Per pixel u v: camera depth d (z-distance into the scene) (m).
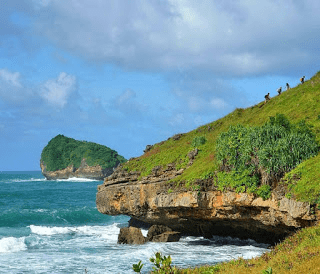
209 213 34.94
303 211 25.45
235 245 35.66
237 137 32.84
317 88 43.75
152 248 35.38
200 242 38.00
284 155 28.97
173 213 38.50
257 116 47.50
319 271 15.25
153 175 42.38
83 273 27.09
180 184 37.12
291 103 44.31
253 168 30.69
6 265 29.88
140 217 44.06
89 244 39.56
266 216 29.92
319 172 26.75
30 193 131.75
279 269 16.84
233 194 31.72
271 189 29.25
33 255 33.91
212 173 34.59
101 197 48.59
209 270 19.42
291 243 21.03
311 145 29.70
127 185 44.84
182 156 42.69
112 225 55.34
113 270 27.77
